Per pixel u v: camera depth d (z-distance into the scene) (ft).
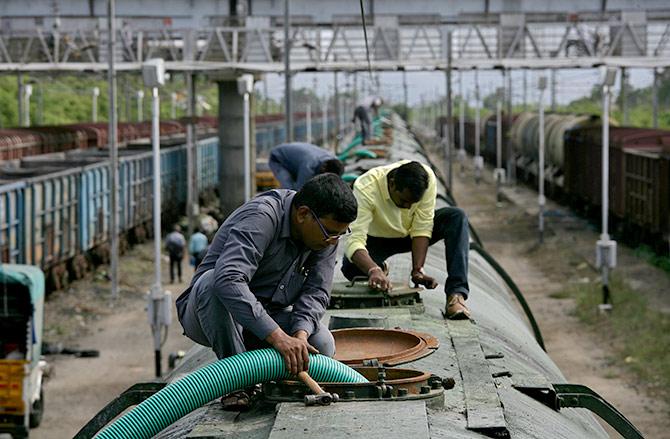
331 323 20.48
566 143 134.62
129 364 59.98
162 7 131.03
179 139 146.82
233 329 15.16
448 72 113.91
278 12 130.93
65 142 129.49
